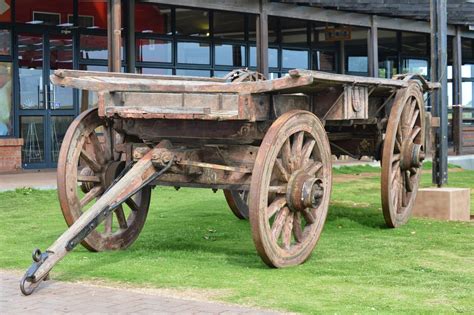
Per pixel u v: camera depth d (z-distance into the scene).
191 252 8.19
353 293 6.28
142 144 8.05
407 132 9.77
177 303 5.88
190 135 7.69
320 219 7.71
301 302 5.94
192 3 17.84
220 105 7.63
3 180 15.45
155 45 19.38
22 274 7.11
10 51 17.58
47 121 18.16
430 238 9.10
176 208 12.12
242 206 10.64
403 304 5.93
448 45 26.67
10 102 17.61
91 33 18.59
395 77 9.87
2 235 9.42
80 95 18.61
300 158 7.41
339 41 23.83
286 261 7.30
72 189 7.80
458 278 6.89
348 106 7.96
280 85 6.95
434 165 13.30
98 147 8.10
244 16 21.09
